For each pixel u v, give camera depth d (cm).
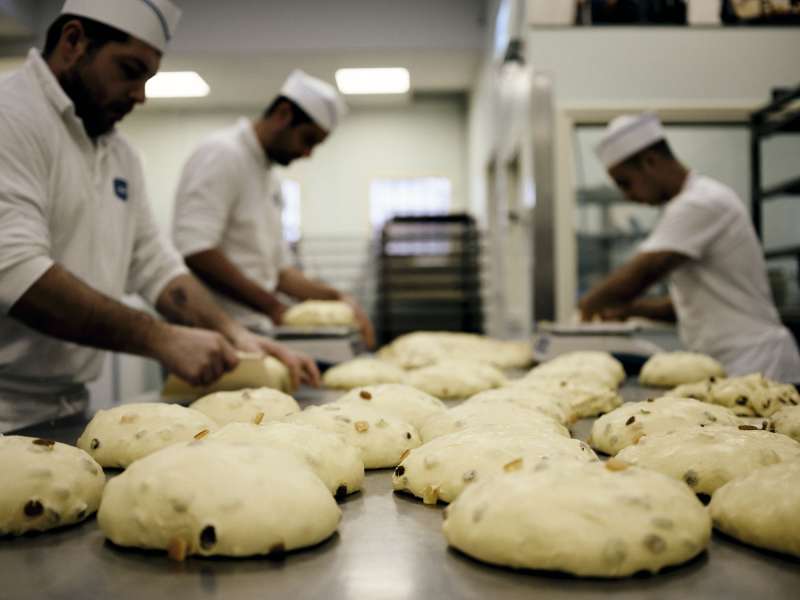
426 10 554
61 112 169
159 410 124
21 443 93
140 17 164
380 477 113
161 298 209
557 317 342
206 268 258
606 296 245
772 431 124
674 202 243
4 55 491
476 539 73
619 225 373
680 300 255
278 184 321
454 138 746
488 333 579
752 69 342
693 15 341
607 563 68
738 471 95
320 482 85
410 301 548
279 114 278
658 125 250
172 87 642
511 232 449
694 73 343
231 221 278
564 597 64
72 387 187
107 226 187
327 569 71
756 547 77
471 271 550
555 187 342
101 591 66
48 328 152
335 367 222
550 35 344
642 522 71
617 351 238
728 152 364
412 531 84
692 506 76
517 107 396
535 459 84
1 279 146
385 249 550
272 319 270
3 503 83
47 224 167
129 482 80
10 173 156
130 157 202
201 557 75
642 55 342
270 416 141
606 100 342
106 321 155
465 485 95
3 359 168
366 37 553
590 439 134
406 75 628
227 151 269
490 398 148
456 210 745
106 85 169
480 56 578
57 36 170
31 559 76
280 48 550
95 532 85
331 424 122
